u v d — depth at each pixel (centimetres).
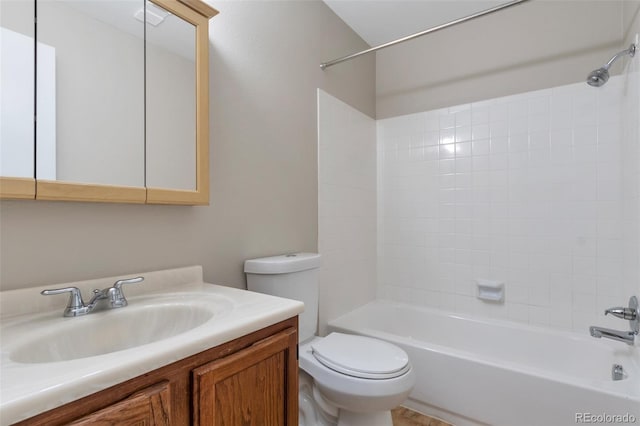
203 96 120
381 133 255
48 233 88
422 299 237
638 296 143
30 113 83
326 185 199
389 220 251
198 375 67
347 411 139
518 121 203
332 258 205
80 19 94
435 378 163
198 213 126
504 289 207
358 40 236
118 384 56
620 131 173
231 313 84
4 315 80
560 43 191
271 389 85
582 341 174
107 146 97
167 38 112
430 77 235
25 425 46
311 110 187
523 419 140
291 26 174
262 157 154
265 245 155
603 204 178
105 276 99
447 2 200
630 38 159
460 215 222
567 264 188
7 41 81
